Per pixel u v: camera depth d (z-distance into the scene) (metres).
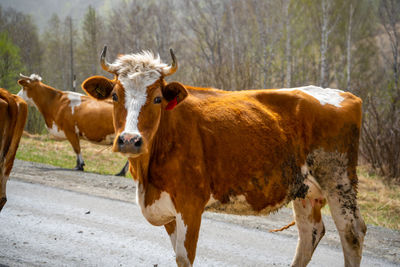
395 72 22.66
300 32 34.75
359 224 4.77
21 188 8.73
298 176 4.68
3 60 29.67
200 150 4.19
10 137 5.09
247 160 4.34
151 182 4.18
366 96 15.96
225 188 4.31
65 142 19.45
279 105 4.78
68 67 62.38
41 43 70.94
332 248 6.18
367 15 35.56
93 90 4.22
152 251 5.63
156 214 4.26
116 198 8.56
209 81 17.27
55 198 8.14
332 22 33.38
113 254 5.41
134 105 3.76
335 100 4.99
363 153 14.82
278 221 7.52
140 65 3.89
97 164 14.83
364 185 12.20
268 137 4.48
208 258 5.49
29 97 12.78
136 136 3.60
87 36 59.44
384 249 6.23
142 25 40.38
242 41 34.69
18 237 5.73
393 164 12.98
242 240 6.29
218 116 4.38
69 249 5.46
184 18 38.94
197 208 4.11
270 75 29.30
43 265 4.76
